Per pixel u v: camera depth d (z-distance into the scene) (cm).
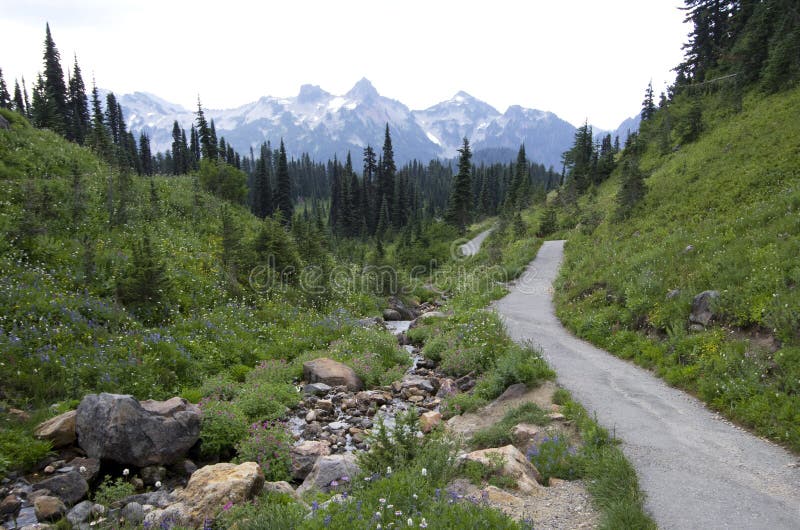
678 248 1827
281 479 825
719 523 571
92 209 2164
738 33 5672
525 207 8462
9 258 1492
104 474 796
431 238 5738
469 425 1016
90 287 1560
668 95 6631
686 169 3170
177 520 611
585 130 8300
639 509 581
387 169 8912
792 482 670
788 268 1203
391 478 598
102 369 1112
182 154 9456
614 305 1733
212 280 2064
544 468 733
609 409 980
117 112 8869
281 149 7569
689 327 1295
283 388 1262
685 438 832
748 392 938
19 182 2034
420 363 1648
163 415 875
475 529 475
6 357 1027
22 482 720
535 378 1169
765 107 3562
